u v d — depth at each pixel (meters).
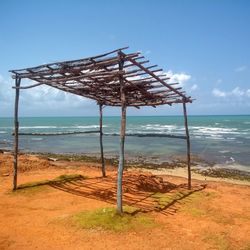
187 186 13.77
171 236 6.99
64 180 12.13
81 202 9.41
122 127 7.84
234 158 26.92
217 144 37.56
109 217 7.51
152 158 26.78
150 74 8.18
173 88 10.18
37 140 46.25
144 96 11.17
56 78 9.12
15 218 7.89
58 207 8.88
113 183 12.19
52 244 6.34
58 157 26.28
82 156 27.36
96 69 8.02
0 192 10.45
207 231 7.49
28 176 13.57
